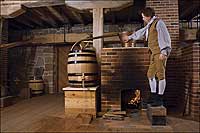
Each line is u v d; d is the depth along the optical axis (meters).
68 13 6.57
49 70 8.15
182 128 2.95
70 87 3.82
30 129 2.97
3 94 5.11
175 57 4.64
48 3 4.70
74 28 8.09
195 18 7.15
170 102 4.60
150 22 3.40
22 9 4.81
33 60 8.23
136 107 4.27
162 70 3.25
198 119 3.46
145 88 3.97
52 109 4.50
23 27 8.06
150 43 3.36
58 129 2.96
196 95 3.60
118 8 4.45
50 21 7.31
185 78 4.03
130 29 7.72
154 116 3.08
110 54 4.05
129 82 4.00
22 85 7.93
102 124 3.21
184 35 6.14
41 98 6.42
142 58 3.98
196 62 3.61
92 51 3.97
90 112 3.69
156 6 4.78
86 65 3.79
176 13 4.73
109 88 4.04
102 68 4.06
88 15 6.89
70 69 3.87
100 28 4.40
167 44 3.15
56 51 8.24
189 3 5.43
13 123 3.31
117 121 3.36
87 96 3.71
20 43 6.73
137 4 5.32
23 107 4.77
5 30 6.45
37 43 7.68
